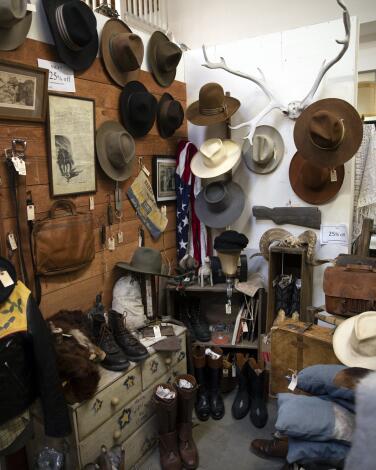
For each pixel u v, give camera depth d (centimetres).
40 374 147
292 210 257
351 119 215
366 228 243
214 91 244
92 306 213
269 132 259
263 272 274
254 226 274
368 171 265
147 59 243
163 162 263
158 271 228
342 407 140
